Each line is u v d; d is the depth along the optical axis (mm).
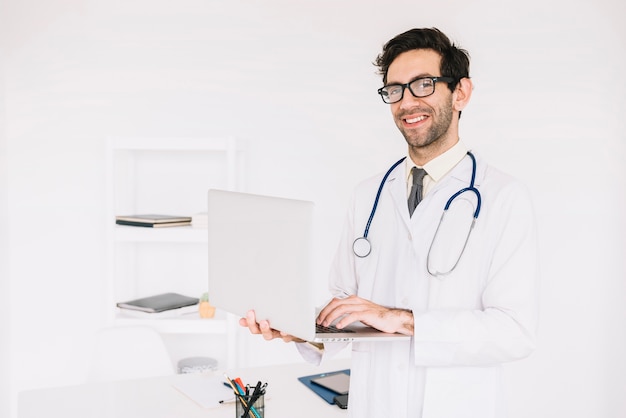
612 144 2914
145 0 2992
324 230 3074
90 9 2992
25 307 3088
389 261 1558
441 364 1360
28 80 3004
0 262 2977
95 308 3107
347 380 2094
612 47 2887
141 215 2943
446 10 2938
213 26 3002
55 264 3082
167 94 3027
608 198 2932
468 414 1406
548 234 2955
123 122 3035
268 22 2996
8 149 3020
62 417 1822
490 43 2924
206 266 3121
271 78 3018
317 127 3031
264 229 1349
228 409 1885
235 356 2809
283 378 2166
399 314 1350
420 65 1434
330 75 3010
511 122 2939
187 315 2910
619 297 2953
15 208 3049
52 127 3029
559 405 2998
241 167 3012
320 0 2977
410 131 1478
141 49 3012
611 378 2971
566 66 2908
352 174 3047
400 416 1435
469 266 1431
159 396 1996
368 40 2984
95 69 3014
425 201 1512
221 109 3033
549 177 2943
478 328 1328
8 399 3094
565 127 2924
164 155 3070
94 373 2432
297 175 3057
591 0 2879
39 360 3113
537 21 2904
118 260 3086
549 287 2967
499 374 1471
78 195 3061
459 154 1527
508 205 1420
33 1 2979
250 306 1406
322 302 3092
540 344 2982
